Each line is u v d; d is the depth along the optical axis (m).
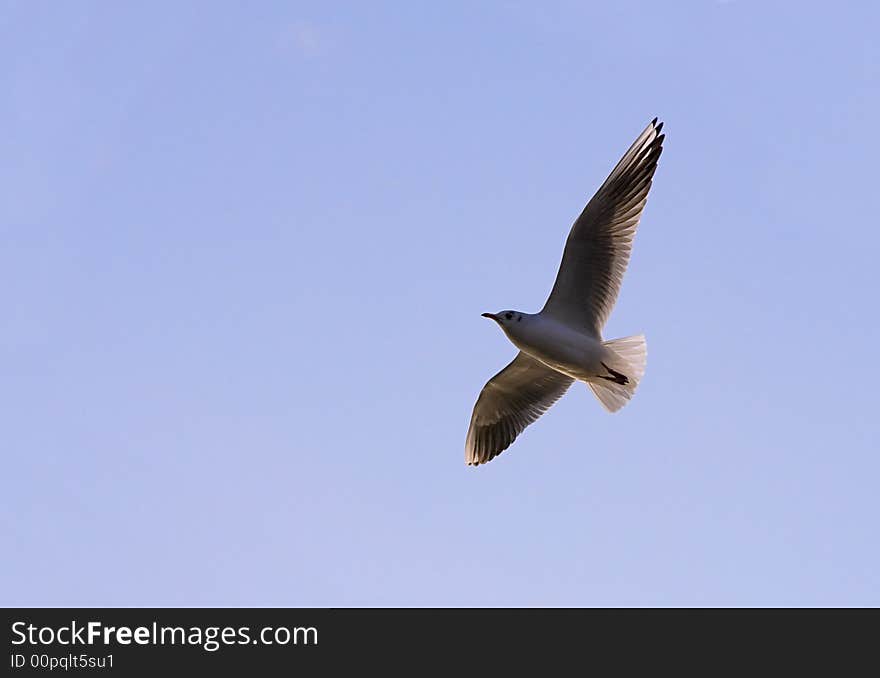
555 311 16.03
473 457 18.52
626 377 15.87
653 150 15.61
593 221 15.59
